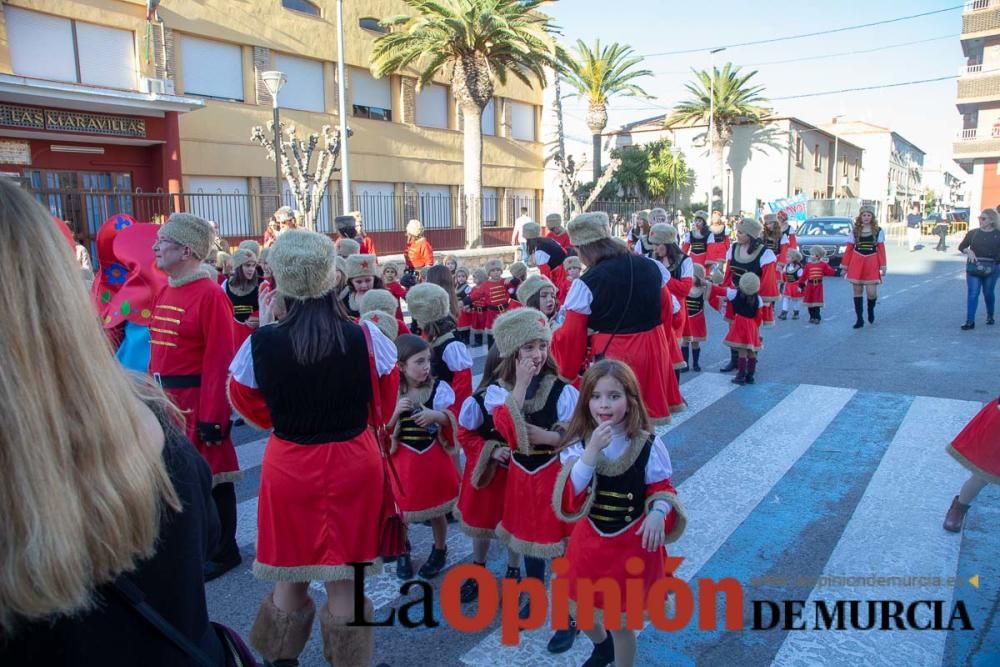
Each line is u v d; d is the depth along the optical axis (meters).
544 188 31.59
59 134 15.13
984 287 11.70
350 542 2.72
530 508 3.43
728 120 41.25
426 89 26.08
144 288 4.22
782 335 11.32
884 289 17.14
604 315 4.72
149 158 17.34
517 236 22.33
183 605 1.38
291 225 10.98
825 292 16.98
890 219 67.00
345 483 2.69
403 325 5.50
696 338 8.77
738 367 8.16
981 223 11.06
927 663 3.20
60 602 1.12
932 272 21.19
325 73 22.23
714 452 5.93
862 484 5.20
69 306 1.16
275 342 2.64
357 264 6.12
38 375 1.10
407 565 4.08
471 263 21.00
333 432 2.71
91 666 1.23
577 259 8.55
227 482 4.13
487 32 21.02
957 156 40.12
